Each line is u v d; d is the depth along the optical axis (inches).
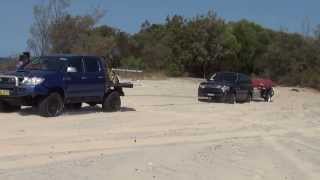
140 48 2856.8
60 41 1875.0
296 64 2942.9
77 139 642.2
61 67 837.8
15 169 478.0
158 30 3090.6
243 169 548.7
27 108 889.5
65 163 514.0
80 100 873.5
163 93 1539.1
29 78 796.0
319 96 2108.8
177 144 661.9
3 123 720.3
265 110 1195.3
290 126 922.1
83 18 1955.0
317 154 665.0
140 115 913.5
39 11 1854.1
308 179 525.0
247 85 1417.3
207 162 568.4
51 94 810.2
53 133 669.3
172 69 2851.9
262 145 705.0
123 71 2237.9
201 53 2984.7
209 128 823.7
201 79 2652.6
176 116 940.6
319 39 3014.3
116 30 2864.2
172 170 519.2
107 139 658.8
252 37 3385.8
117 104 944.3
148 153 591.2
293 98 1801.2
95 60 903.1
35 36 1847.9
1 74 813.9
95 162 527.5
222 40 3053.6
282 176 530.0
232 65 3189.0
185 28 3009.4
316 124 975.6
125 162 538.0
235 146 679.7
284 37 3021.7
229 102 1347.2
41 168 487.8
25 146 578.6
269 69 2994.6
